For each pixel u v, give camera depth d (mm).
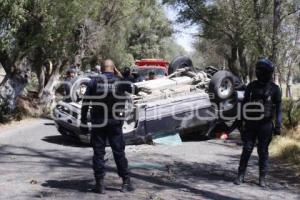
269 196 7340
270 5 18969
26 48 16281
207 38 28062
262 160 7988
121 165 7027
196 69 14016
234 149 11969
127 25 33094
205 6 25922
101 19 27766
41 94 20906
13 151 10578
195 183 8023
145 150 11328
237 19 24266
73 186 7332
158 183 7867
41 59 20203
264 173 7969
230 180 8383
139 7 33031
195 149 11750
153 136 12039
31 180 7602
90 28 25156
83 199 6566
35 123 16344
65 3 16484
